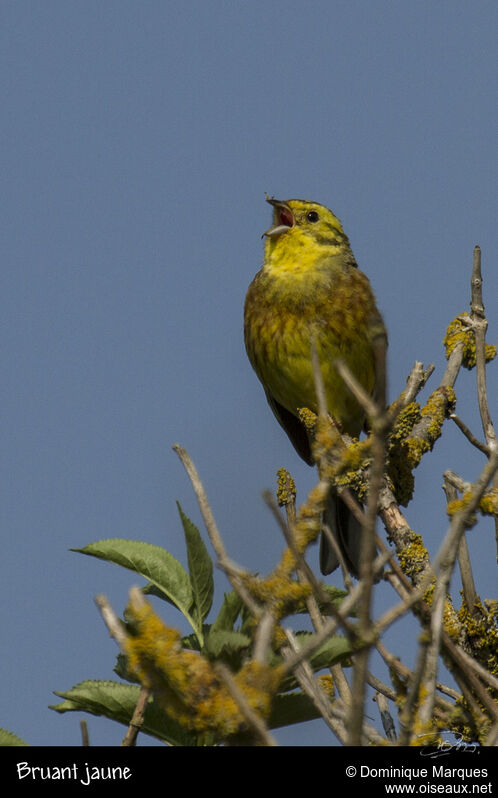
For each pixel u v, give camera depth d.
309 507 4.19
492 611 6.17
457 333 8.30
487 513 5.93
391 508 7.06
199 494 4.09
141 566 4.93
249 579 4.05
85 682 4.74
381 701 5.79
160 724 4.63
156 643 3.67
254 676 3.66
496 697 5.56
